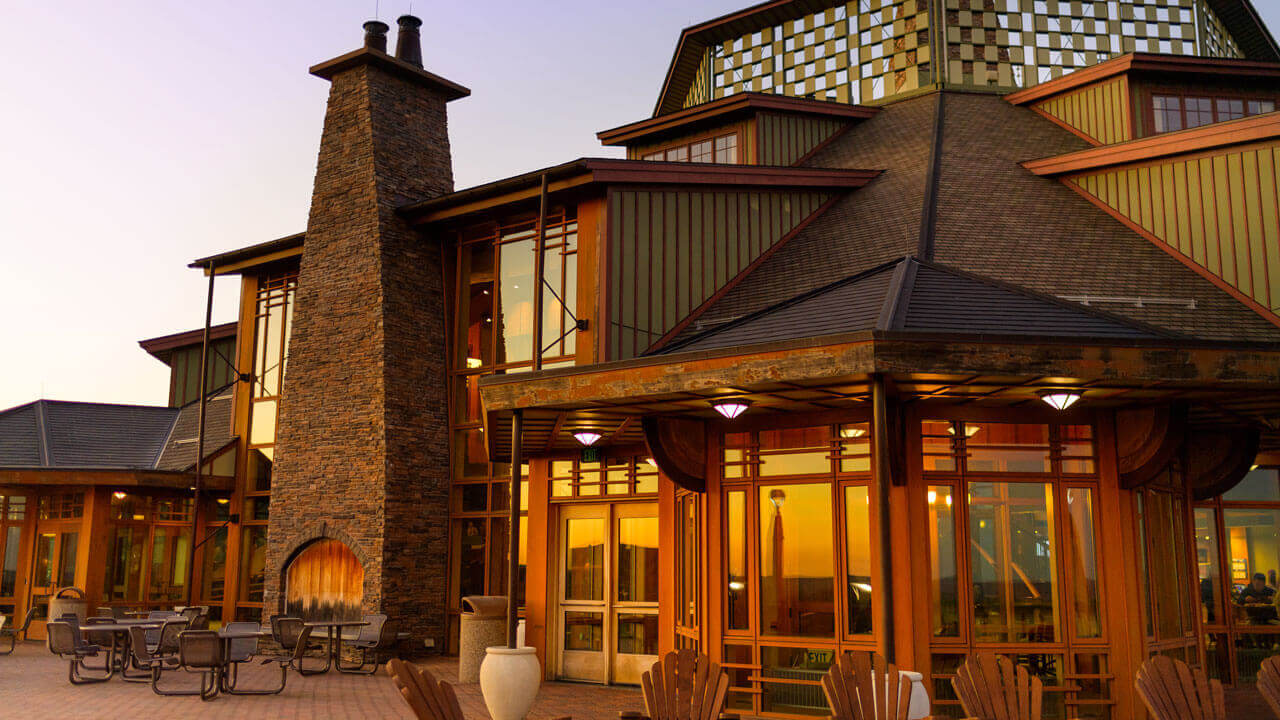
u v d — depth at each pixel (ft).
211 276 67.46
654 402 33.35
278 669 51.21
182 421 76.95
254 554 65.82
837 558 34.58
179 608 55.31
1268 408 34.42
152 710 37.63
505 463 50.55
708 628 37.04
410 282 58.23
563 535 47.98
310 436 58.39
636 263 48.03
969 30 61.52
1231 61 53.52
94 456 70.23
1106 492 34.71
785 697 35.06
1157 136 46.52
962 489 34.19
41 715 36.35
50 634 44.96
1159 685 20.11
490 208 55.36
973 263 42.34
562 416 36.99
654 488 44.78
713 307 48.39
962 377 29.01
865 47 63.21
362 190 58.85
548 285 52.85
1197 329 39.11
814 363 28.43
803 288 45.03
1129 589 34.01
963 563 33.78
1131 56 53.01
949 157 53.47
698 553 38.37
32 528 69.05
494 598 47.24
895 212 48.75
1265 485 46.29
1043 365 28.17
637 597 45.06
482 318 57.72
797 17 65.82
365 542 54.49
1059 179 50.88
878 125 59.62
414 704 19.30
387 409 55.26
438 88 63.62
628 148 62.59
